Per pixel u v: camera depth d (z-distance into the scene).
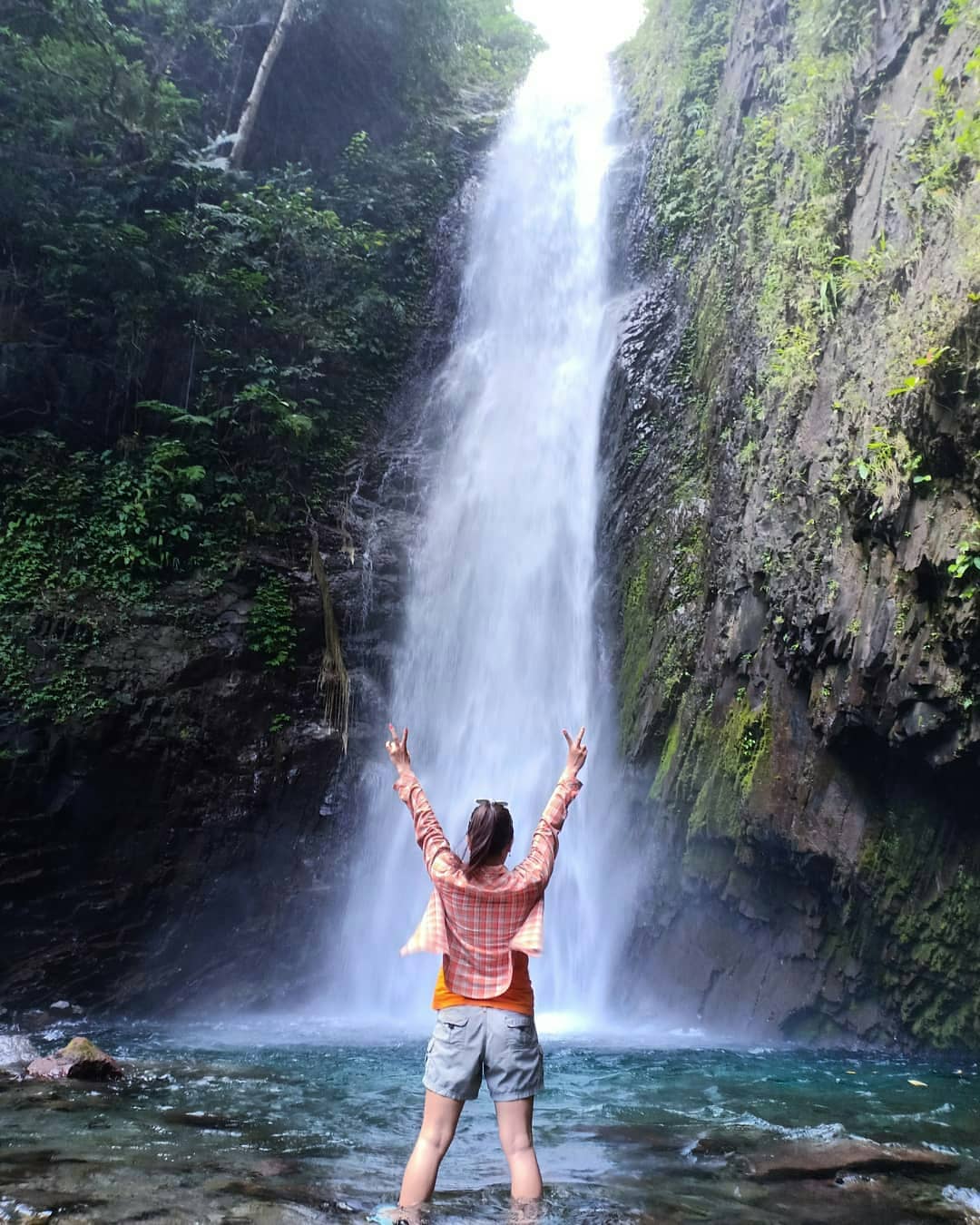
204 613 13.41
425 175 21.42
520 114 23.22
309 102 20.64
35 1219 3.39
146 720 12.07
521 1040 3.46
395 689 15.08
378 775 13.98
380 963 13.00
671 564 13.18
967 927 8.58
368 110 21.70
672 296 15.98
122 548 13.20
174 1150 4.57
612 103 21.66
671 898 11.45
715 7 18.25
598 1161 4.65
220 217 16.20
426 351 19.38
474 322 19.61
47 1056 6.73
